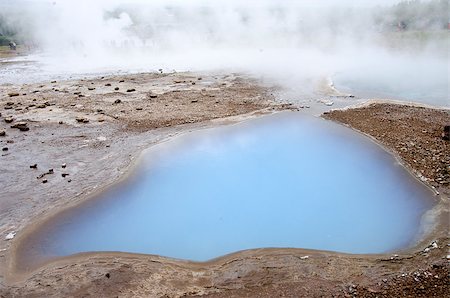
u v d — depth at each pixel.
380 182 8.73
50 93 16.44
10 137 11.62
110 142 11.12
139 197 8.38
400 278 5.86
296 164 9.66
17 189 8.73
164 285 5.89
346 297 5.53
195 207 8.07
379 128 11.54
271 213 7.88
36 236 7.13
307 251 6.55
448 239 6.70
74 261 6.48
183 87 17.23
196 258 6.70
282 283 5.84
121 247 6.96
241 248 6.92
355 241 7.05
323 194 8.45
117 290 5.80
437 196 7.96
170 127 12.11
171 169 9.44
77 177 9.18
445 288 5.63
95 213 7.84
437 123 12.01
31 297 5.73
